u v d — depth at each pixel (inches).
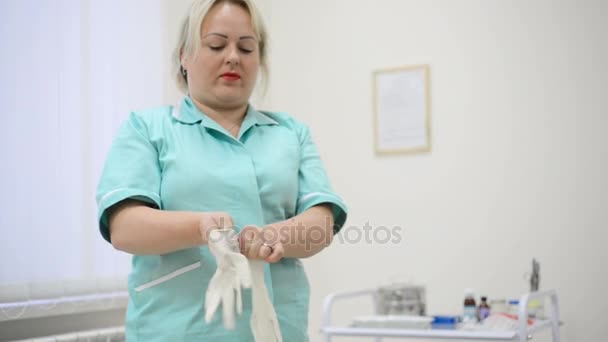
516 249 100.5
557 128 98.9
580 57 97.9
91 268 82.6
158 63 93.9
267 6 121.6
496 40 103.4
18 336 76.7
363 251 111.0
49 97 78.9
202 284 43.3
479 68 104.3
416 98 108.4
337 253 113.1
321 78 116.5
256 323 40.9
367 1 113.4
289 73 119.2
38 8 78.4
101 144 85.0
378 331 81.2
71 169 81.0
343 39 115.1
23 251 74.7
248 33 46.5
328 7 116.6
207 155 45.5
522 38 101.7
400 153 109.2
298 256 44.1
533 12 101.2
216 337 42.8
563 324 96.7
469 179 104.3
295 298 47.1
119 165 43.9
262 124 49.7
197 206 43.9
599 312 95.0
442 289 105.1
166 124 46.6
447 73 106.6
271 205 46.4
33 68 77.3
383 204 110.2
